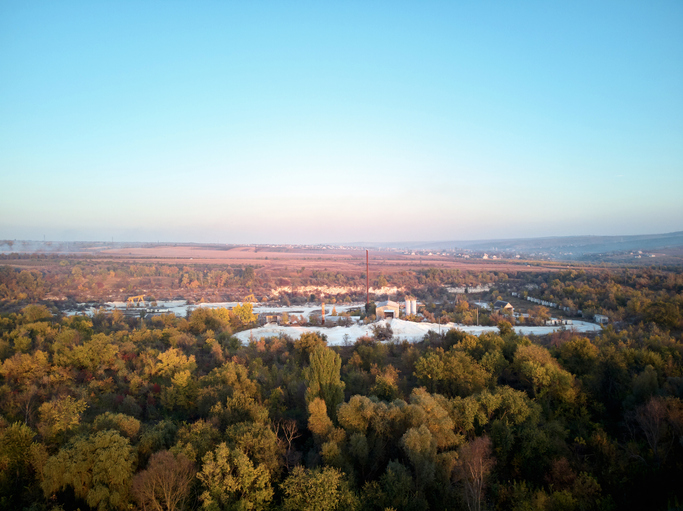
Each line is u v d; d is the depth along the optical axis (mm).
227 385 48906
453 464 36812
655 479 38688
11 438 33844
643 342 68000
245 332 95250
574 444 43531
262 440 36625
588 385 53750
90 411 44188
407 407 40656
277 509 32844
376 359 66375
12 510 31500
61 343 60844
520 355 56688
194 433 37031
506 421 43469
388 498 33594
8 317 84625
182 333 82625
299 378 56938
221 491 31562
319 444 39938
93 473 31969
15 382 50500
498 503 36406
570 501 34406
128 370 57219
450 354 59250
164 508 30953
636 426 46000
